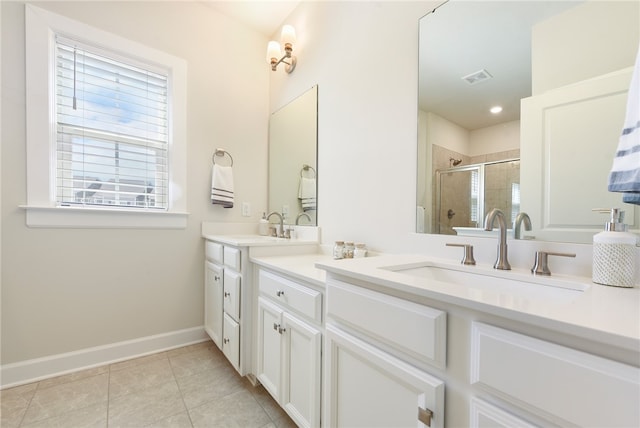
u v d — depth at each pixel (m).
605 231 0.71
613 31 0.77
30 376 1.52
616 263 0.67
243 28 2.33
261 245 1.51
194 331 2.05
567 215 0.84
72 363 1.63
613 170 0.66
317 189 1.84
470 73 1.08
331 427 0.87
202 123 2.11
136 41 1.84
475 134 1.06
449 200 1.13
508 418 0.47
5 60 1.47
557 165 0.86
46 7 1.57
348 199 1.59
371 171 1.46
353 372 0.80
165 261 1.95
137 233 1.85
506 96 0.98
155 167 1.96
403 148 1.30
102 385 1.50
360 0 1.54
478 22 1.06
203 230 2.11
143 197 1.93
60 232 1.61
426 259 1.08
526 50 0.94
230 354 1.57
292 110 2.12
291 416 1.12
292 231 2.03
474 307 0.51
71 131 1.68
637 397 0.35
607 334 0.37
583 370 0.39
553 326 0.42
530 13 0.93
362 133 1.51
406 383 0.65
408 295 0.65
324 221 1.76
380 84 1.42
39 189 1.55
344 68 1.64
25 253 1.52
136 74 1.89
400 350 0.67
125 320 1.81
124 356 1.79
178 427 1.21
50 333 1.59
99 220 1.72
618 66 0.76
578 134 0.82
